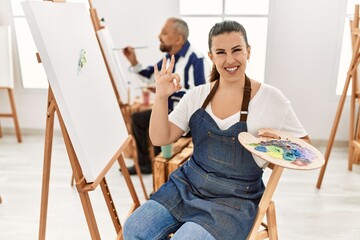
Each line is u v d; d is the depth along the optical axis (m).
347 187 2.37
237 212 1.17
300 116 3.02
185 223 1.17
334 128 2.25
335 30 2.75
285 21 2.79
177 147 2.11
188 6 2.93
